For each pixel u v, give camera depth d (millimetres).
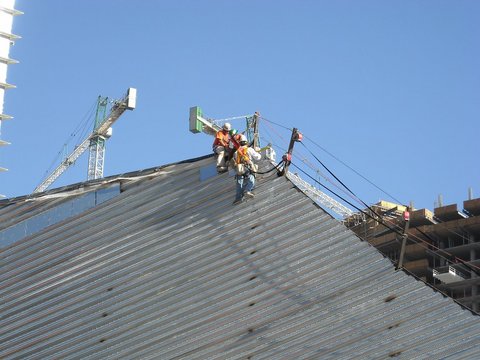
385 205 113688
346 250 36875
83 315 39906
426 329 34188
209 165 41031
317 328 35156
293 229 38062
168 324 37562
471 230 116750
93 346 38500
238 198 39312
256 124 41094
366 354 33969
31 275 42781
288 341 35094
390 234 112125
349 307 35406
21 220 44625
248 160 39312
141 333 37875
